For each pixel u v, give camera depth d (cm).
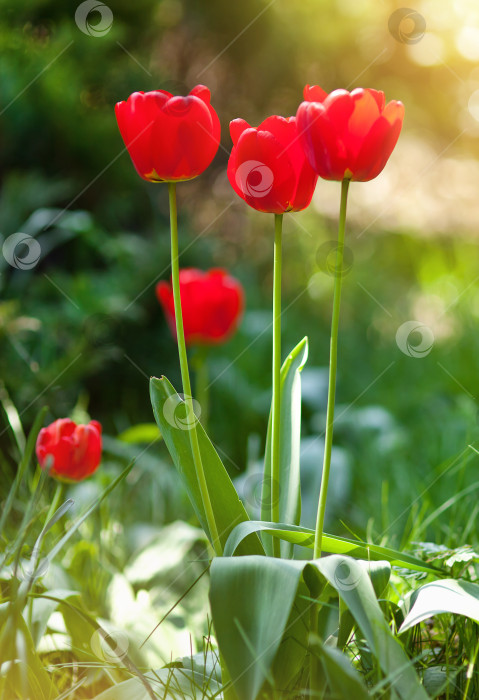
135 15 393
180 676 141
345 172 135
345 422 303
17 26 346
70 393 285
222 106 515
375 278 485
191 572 174
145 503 216
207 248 364
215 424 307
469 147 623
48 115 334
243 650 129
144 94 135
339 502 224
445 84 574
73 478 156
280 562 131
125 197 370
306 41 495
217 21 483
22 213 312
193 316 215
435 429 268
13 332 240
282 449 144
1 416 240
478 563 152
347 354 378
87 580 161
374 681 138
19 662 136
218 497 140
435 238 580
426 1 522
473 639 141
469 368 329
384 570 136
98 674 145
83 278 298
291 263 482
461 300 421
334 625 142
